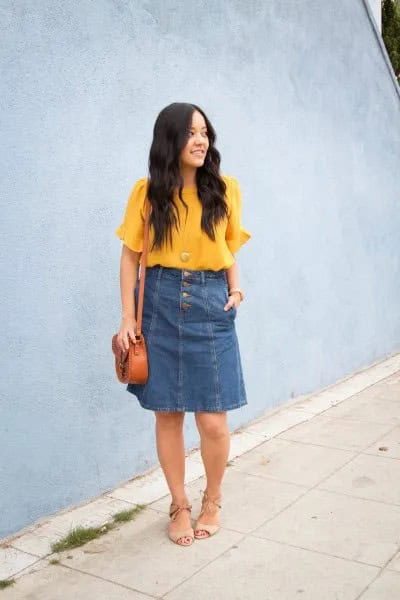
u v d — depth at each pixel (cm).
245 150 441
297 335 500
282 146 479
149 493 343
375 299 618
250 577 262
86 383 331
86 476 333
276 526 303
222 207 275
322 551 279
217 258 276
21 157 297
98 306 336
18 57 294
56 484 318
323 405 493
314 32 512
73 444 326
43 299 309
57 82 312
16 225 296
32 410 306
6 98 290
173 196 272
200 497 338
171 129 266
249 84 444
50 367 313
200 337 275
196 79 397
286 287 485
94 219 332
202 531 294
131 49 351
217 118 416
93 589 257
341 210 558
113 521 312
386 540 287
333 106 543
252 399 452
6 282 293
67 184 319
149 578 263
